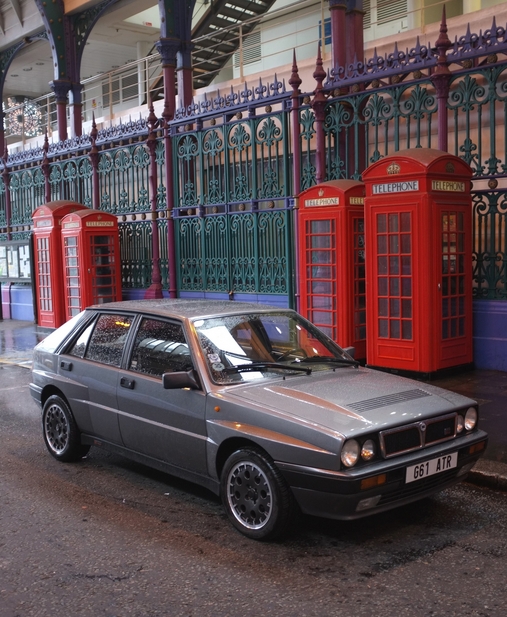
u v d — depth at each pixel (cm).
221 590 374
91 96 3272
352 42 1195
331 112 1047
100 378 568
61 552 430
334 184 935
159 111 1847
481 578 383
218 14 1853
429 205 820
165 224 1406
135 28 2380
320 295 965
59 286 1510
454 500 510
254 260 1203
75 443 611
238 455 446
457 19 1162
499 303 895
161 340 529
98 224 1417
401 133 1092
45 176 1731
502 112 977
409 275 848
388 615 345
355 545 431
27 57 2611
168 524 473
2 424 783
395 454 421
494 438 620
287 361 516
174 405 493
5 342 1449
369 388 475
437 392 486
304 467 409
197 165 1343
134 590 377
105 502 520
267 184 1166
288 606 355
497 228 956
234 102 1215
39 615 352
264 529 432
